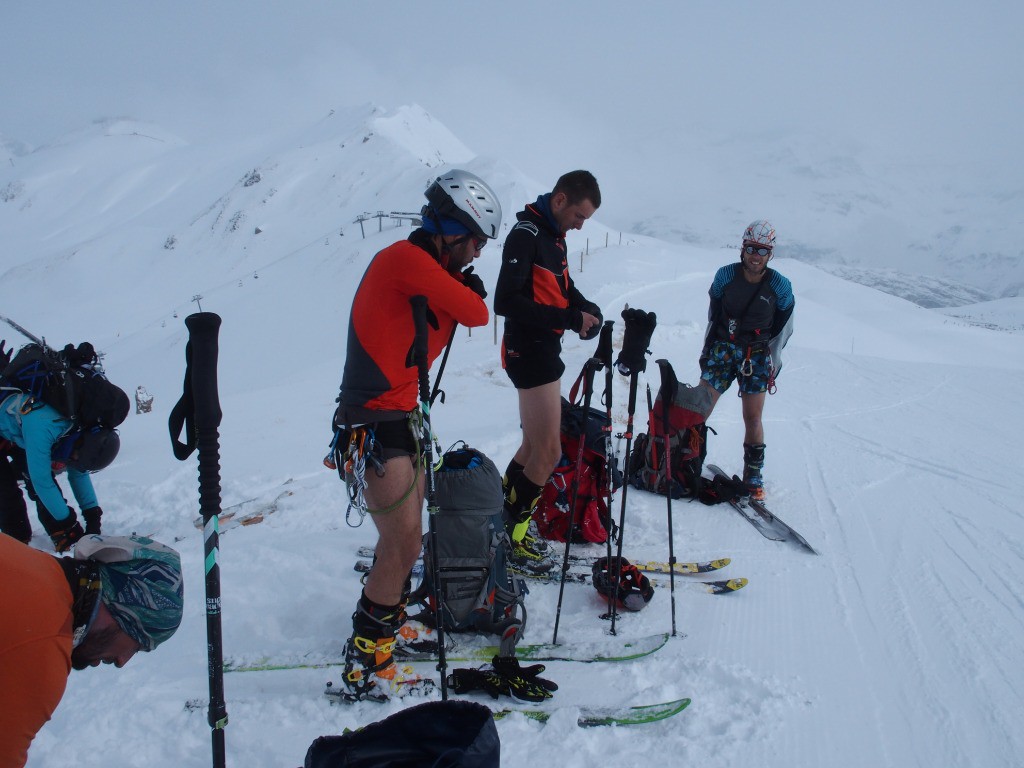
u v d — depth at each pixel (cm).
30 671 138
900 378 950
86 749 240
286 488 514
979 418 726
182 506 518
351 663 268
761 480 473
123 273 12938
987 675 284
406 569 265
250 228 13662
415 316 242
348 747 183
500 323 1956
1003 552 402
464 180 261
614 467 411
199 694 272
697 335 1227
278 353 5991
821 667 289
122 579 153
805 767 233
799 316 3086
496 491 306
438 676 279
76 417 421
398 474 259
